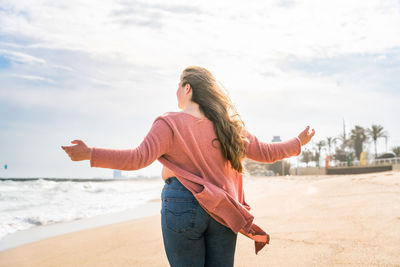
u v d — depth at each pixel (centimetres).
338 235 361
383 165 4528
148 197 1289
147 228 551
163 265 325
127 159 138
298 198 748
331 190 840
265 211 589
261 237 171
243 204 173
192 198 149
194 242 149
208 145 160
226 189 157
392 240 320
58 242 470
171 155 155
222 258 153
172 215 149
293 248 332
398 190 655
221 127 164
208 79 172
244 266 292
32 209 865
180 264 148
